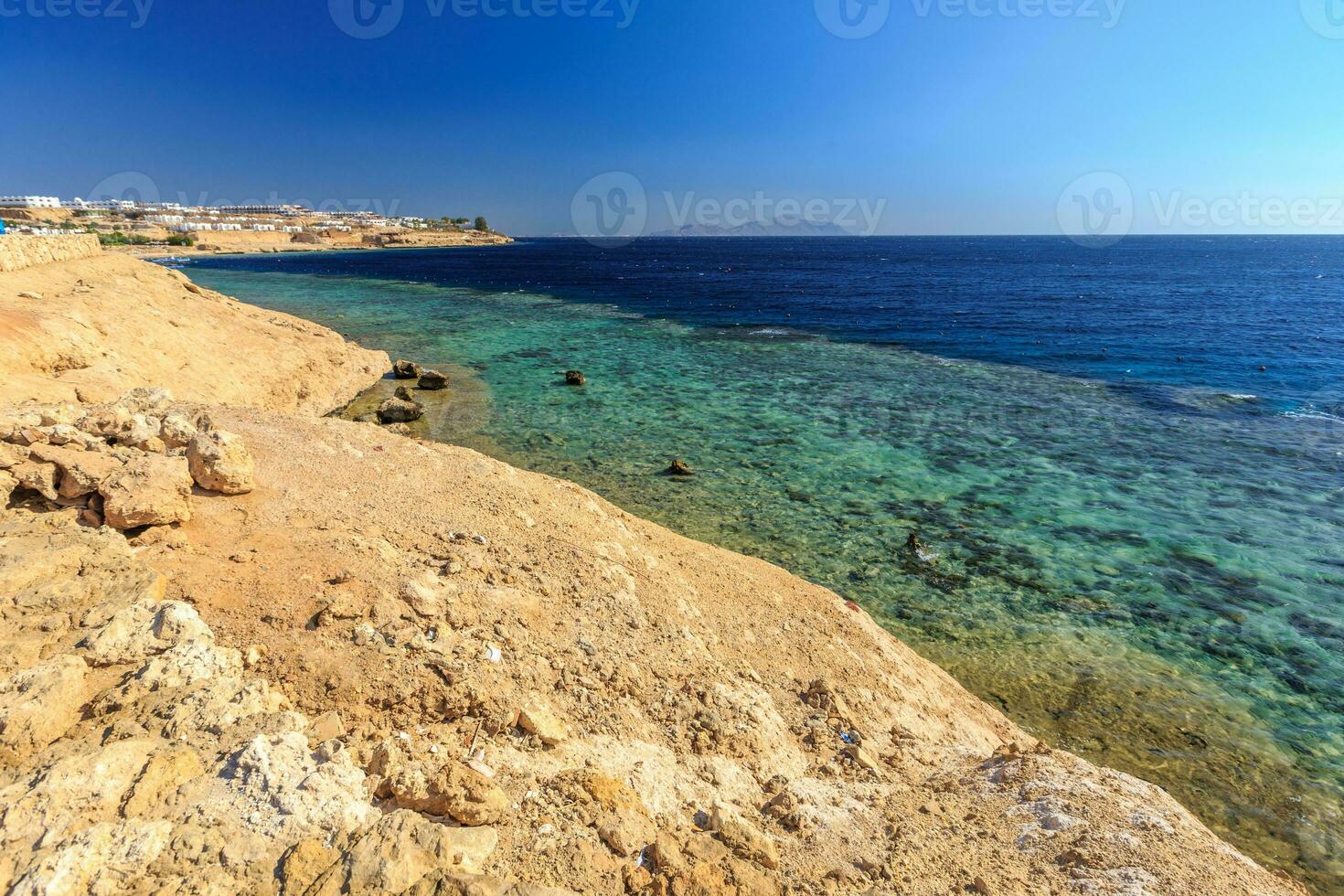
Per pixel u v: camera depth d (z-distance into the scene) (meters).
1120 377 30.28
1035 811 5.76
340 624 6.16
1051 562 13.77
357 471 10.98
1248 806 8.05
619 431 22.52
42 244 26.09
